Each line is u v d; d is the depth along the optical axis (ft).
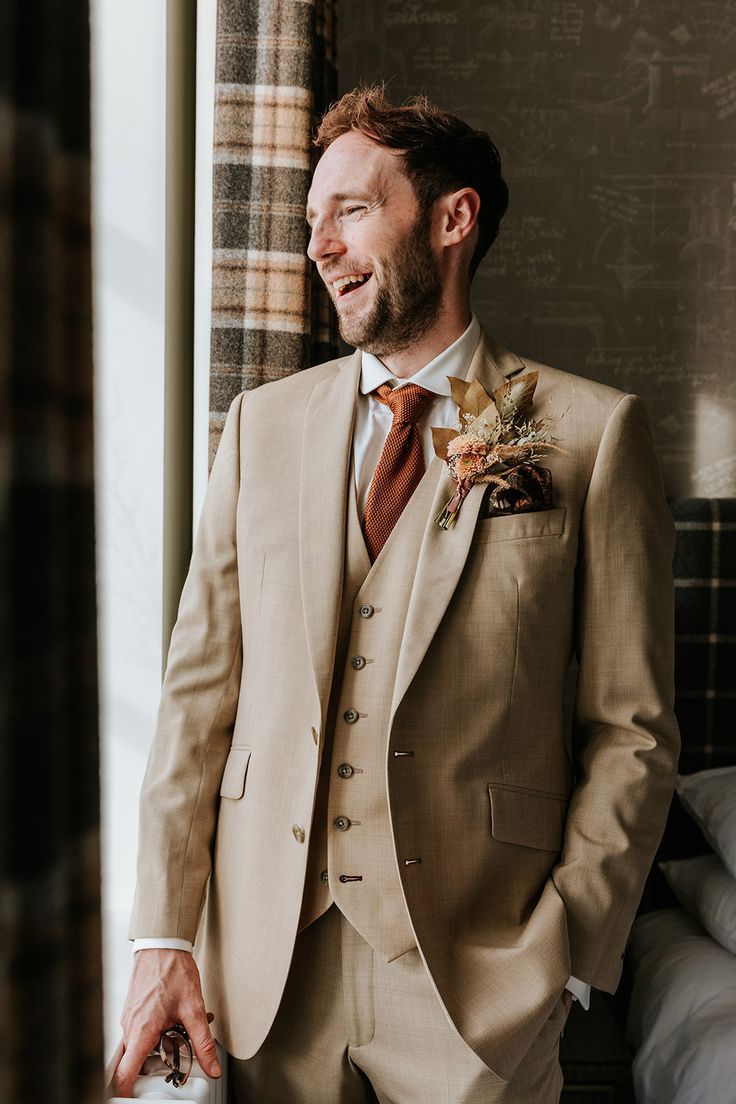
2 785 0.98
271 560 4.42
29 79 0.97
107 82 5.91
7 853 0.99
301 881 4.10
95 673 1.12
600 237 8.05
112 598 6.07
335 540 4.25
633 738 4.40
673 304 8.08
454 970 4.00
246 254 5.69
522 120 7.97
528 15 7.89
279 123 5.65
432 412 4.52
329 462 4.41
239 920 4.34
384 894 4.08
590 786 4.38
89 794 1.11
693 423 8.16
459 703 4.11
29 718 1.00
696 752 7.87
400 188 4.34
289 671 4.30
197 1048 4.13
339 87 7.97
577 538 4.36
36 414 0.99
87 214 1.09
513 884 4.18
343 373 4.71
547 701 4.33
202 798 4.54
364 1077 4.44
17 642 0.99
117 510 6.07
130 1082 4.00
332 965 4.22
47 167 0.98
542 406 4.48
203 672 4.61
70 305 1.08
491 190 4.66
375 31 7.95
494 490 4.21
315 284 6.37
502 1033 3.83
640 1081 6.11
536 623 4.22
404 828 4.02
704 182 7.98
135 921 4.34
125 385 6.02
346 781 4.15
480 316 8.15
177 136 5.95
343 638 4.26
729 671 7.85
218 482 4.72
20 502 0.98
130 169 5.95
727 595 7.82
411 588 4.20
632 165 7.98
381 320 4.42
